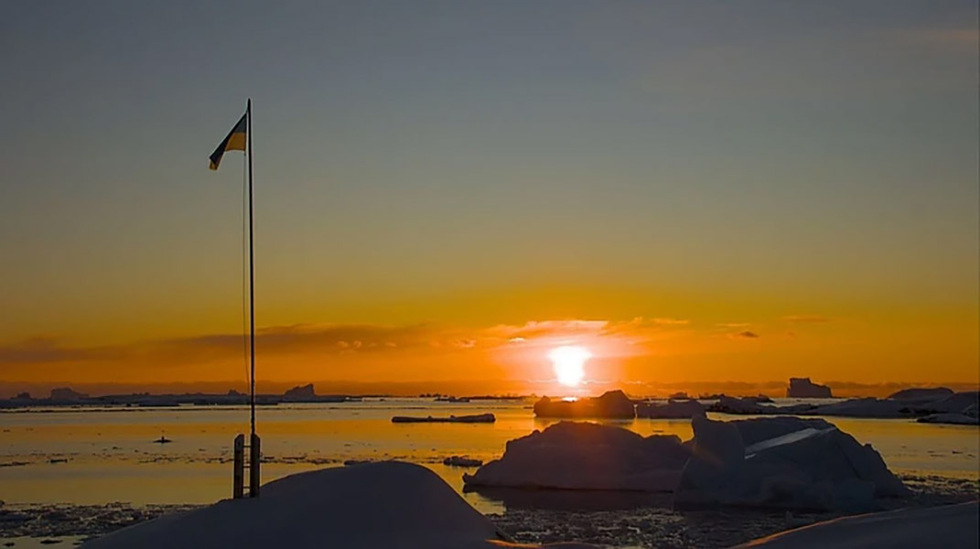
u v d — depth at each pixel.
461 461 56.16
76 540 28.92
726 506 38.28
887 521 15.57
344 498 20.62
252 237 22.86
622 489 44.38
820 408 143.12
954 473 50.38
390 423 113.50
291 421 119.69
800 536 16.06
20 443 74.00
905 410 133.38
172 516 20.95
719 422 41.59
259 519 19.72
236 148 23.44
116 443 73.75
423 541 19.31
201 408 197.25
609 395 125.75
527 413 157.50
